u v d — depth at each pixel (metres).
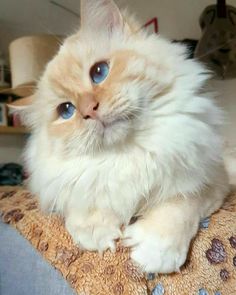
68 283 0.19
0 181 0.67
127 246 0.19
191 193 0.23
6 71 0.73
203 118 0.24
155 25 0.73
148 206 0.22
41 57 0.56
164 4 0.75
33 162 0.27
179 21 0.73
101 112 0.21
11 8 0.78
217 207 0.25
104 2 0.26
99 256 0.19
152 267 0.18
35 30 0.80
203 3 0.70
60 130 0.23
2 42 0.78
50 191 0.24
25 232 0.24
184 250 0.19
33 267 0.23
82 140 0.22
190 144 0.23
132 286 0.18
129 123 0.22
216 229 0.22
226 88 0.61
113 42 0.25
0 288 0.28
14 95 0.73
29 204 0.28
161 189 0.22
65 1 0.78
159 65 0.23
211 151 0.24
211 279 0.20
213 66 0.55
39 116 0.27
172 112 0.23
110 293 0.18
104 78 0.23
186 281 0.19
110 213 0.22
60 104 0.24
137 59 0.23
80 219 0.22
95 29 0.26
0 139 0.81
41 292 0.22
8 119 0.73
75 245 0.20
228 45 0.56
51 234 0.22
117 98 0.21
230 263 0.21
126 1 0.74
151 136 0.23
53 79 0.25
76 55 0.25
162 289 0.19
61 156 0.24
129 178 0.22
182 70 0.24
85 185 0.23
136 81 0.22
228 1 0.66
